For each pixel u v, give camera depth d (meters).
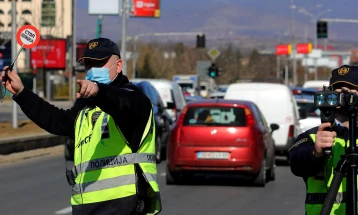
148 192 9.45
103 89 8.51
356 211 8.27
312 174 8.89
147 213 9.49
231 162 24.75
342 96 8.27
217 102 25.59
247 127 24.91
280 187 25.58
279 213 19.73
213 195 23.28
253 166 24.81
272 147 27.81
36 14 96.44
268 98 35.00
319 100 8.32
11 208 20.12
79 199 9.40
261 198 22.67
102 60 9.42
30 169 30.41
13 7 44.69
